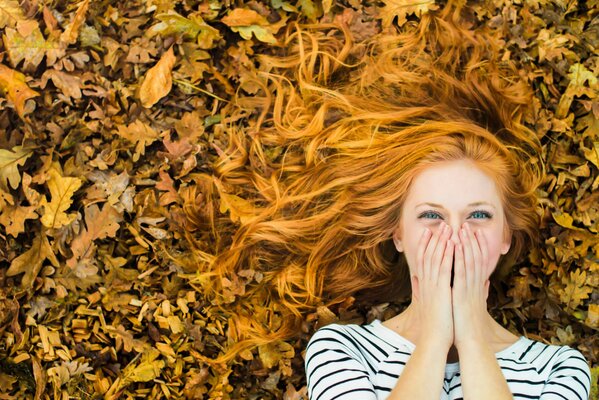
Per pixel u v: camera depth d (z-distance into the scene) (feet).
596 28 6.79
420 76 6.50
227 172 6.34
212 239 6.36
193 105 6.39
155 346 6.10
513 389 4.94
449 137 5.49
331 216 6.22
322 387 4.82
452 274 5.23
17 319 5.84
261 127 6.56
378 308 6.47
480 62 6.53
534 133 6.46
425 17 6.64
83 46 6.15
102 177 6.10
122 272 6.09
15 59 5.96
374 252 6.29
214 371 6.16
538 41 6.66
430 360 4.85
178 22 6.22
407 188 5.69
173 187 6.19
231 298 6.21
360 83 6.56
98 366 6.02
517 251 6.31
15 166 5.84
